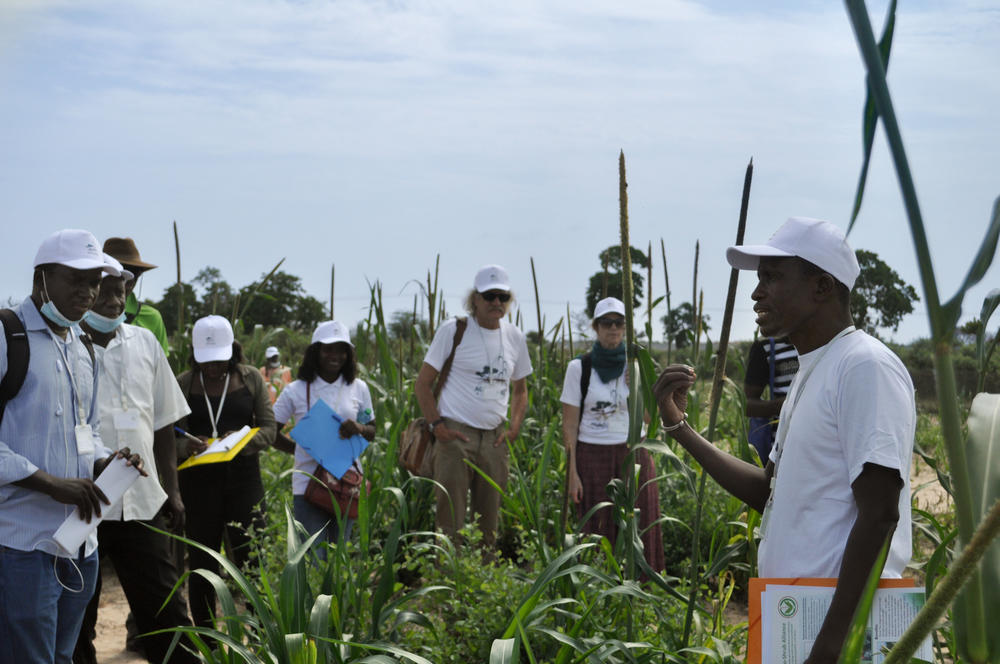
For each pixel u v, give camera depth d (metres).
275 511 6.41
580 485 5.60
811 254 2.34
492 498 6.19
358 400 5.64
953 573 0.96
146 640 4.22
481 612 4.00
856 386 2.20
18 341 3.31
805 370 2.40
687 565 5.69
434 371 6.09
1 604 3.23
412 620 3.69
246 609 5.09
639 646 3.13
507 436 6.32
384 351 7.56
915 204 0.90
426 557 4.66
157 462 4.42
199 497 4.99
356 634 3.64
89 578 3.54
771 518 2.42
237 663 3.28
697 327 3.91
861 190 1.02
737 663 3.12
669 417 2.81
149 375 4.26
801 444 2.32
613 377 5.54
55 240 3.38
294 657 2.95
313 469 5.40
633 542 3.21
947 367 0.95
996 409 1.26
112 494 3.39
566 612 3.38
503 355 6.12
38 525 3.29
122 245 5.50
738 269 2.66
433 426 6.02
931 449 8.24
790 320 2.39
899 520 2.20
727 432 7.83
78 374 3.50
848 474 2.24
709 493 6.50
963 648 1.04
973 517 0.95
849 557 2.11
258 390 5.29
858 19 0.89
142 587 4.14
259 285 7.31
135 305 5.51
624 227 2.83
